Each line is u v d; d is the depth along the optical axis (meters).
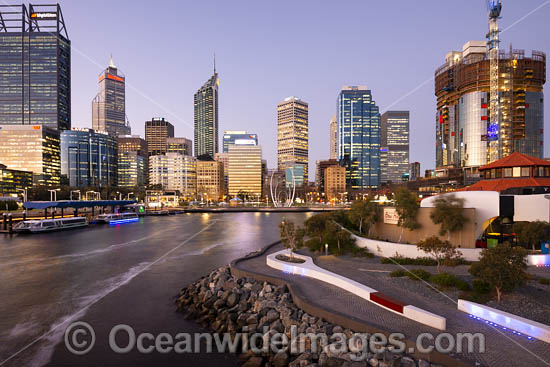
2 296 28.42
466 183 165.75
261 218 125.31
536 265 29.12
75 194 196.25
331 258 34.16
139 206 143.38
